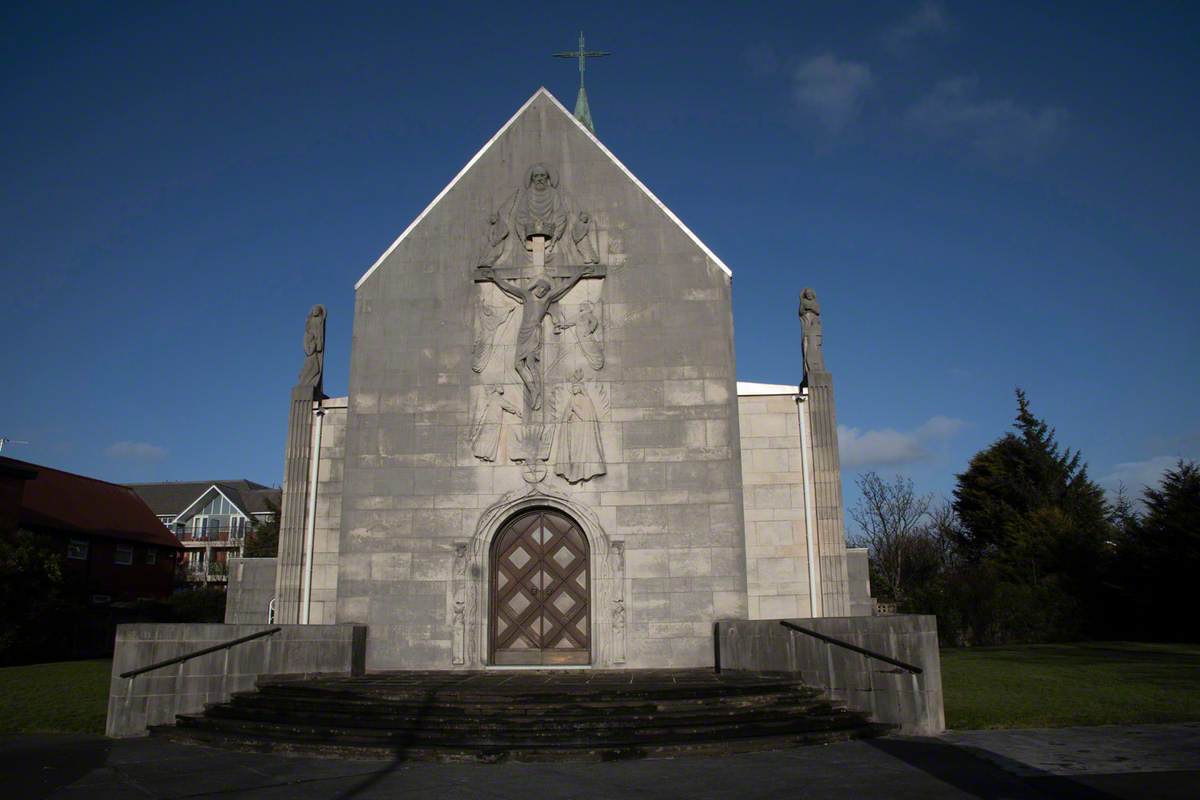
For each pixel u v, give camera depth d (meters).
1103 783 10.38
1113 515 47.75
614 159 22.25
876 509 62.38
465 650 19.62
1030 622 38.41
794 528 21.19
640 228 21.73
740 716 14.17
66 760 12.95
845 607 20.39
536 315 21.17
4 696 19.56
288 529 21.33
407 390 21.28
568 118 22.64
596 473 20.36
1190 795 9.68
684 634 19.55
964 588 39.56
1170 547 35.59
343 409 22.31
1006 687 19.30
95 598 45.16
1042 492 50.59
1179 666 23.34
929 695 14.84
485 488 20.56
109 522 48.22
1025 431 52.19
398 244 22.12
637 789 10.57
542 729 13.41
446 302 21.70
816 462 21.28
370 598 20.22
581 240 21.73
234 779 11.43
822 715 14.84
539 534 20.62
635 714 14.16
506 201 22.16
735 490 20.20
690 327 21.12
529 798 10.16
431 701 14.77
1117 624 37.91
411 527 20.52
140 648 16.16
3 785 11.17
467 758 12.48
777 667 17.17
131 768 12.27
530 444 20.62
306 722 14.34
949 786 10.43
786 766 11.87
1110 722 15.11
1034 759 12.05
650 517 20.16
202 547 69.75
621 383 20.88
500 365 21.20
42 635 31.41
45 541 32.72
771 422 21.80
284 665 17.33
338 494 21.83
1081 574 39.75
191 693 16.27
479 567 20.08
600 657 19.38
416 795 10.38
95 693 19.97
